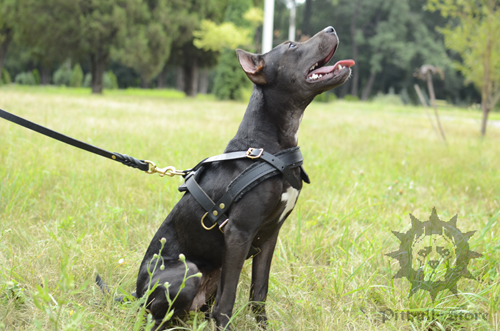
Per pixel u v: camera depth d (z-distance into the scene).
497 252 3.07
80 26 24.20
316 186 4.89
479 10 11.01
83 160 5.27
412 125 14.23
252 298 2.47
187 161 5.51
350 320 2.40
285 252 3.13
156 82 60.41
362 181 5.27
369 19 48.53
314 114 17.41
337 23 50.53
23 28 25.45
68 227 3.23
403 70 49.06
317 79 2.22
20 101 12.84
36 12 24.05
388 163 6.55
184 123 9.95
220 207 2.17
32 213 3.61
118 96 23.61
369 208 4.21
